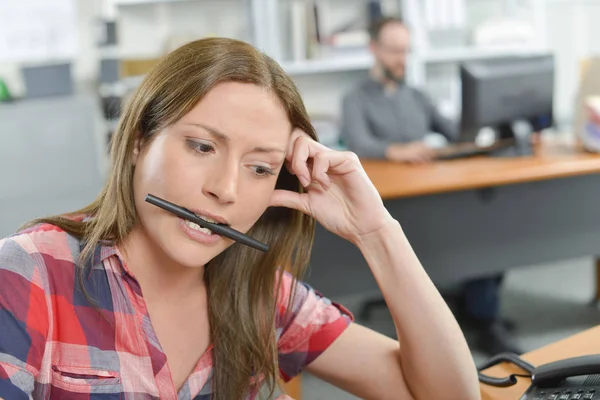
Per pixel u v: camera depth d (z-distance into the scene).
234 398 1.05
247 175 0.92
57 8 4.29
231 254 1.06
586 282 3.75
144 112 0.92
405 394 1.11
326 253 2.57
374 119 3.78
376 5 4.38
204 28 4.41
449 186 2.63
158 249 0.98
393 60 3.76
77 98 4.06
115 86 4.10
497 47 4.62
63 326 0.93
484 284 3.10
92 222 0.99
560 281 3.80
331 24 4.59
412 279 1.08
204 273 1.06
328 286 2.58
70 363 0.93
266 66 0.92
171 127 0.90
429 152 3.17
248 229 0.96
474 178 2.70
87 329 0.94
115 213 0.96
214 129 0.88
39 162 4.01
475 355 2.85
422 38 4.51
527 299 3.54
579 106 3.27
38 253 0.93
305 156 1.03
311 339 1.14
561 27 4.95
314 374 1.18
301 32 4.32
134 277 0.97
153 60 4.06
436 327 1.06
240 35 4.41
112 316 0.96
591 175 3.00
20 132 3.96
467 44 4.70
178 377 1.03
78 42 4.39
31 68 4.06
